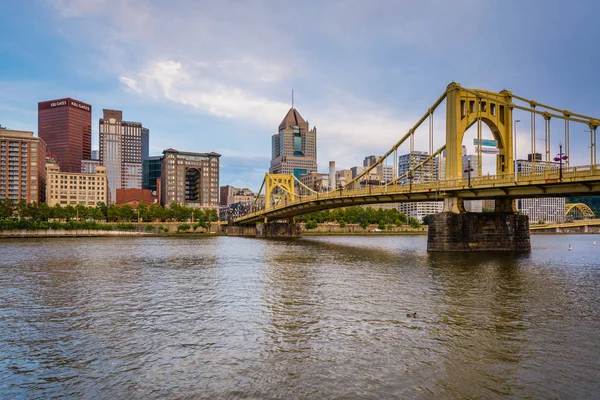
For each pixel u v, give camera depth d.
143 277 50.38
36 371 20.78
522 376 19.59
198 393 18.27
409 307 32.78
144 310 32.78
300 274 52.16
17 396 18.20
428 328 26.95
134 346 24.19
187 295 38.69
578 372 20.05
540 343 24.03
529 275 49.09
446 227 75.62
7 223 169.75
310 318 29.75
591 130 61.22
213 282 46.22
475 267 56.31
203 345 24.20
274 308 32.97
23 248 100.44
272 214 162.25
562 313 30.72
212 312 31.91
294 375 19.92
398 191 83.31
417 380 19.22
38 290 41.56
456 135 77.25
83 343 24.83
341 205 115.38
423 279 46.50
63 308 33.62
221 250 95.62
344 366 20.86
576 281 44.78
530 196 69.25
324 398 17.69
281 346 23.88
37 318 30.52
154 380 19.61
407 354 22.38
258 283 45.25
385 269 55.88
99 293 39.91
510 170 80.94
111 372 20.56
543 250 91.69
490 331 26.25
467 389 18.34
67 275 52.16
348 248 101.50
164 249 99.00
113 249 98.38
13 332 27.06
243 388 18.66
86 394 18.33
